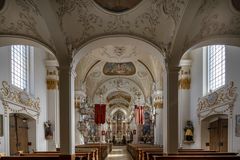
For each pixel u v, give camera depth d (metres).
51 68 16.72
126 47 18.33
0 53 11.05
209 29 9.59
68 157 9.48
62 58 9.82
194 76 16.12
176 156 8.65
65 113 9.71
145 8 9.36
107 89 27.17
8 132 11.57
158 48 10.15
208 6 8.73
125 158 19.56
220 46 13.52
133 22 9.77
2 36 9.52
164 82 10.32
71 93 9.91
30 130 14.81
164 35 9.91
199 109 15.25
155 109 21.05
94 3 9.13
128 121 40.47
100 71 23.92
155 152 11.34
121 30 10.02
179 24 8.99
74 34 9.86
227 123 12.88
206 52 15.27
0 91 10.95
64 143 9.61
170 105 9.80
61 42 9.58
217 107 13.20
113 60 20.42
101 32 10.04
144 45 10.52
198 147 15.41
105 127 37.72
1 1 8.57
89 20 9.63
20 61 13.80
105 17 9.60
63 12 9.16
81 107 20.73
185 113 16.67
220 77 13.52
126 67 23.44
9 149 12.12
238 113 11.22
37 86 15.27
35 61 15.09
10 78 12.04
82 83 20.81
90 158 11.59
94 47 10.71
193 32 9.56
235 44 10.14
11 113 12.55
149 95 25.30
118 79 25.78
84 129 21.52
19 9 8.91
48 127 16.31
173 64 9.88
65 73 9.81
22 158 9.05
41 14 8.82
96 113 19.17
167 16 9.37
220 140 13.63
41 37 9.82
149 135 25.83
